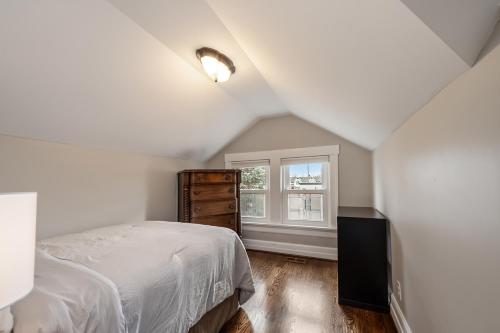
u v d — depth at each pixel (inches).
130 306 38.5
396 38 29.9
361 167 119.6
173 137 109.7
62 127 72.7
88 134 81.1
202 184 115.0
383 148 87.1
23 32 46.1
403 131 60.6
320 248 125.9
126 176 101.9
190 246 59.9
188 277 52.7
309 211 131.0
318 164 130.3
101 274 40.4
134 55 61.5
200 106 97.3
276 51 52.1
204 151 140.0
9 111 59.7
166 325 45.3
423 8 23.5
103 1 46.7
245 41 55.5
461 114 31.9
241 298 76.1
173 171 129.0
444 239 38.3
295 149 132.9
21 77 53.7
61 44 51.1
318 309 76.3
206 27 53.8
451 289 36.1
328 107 78.9
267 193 140.8
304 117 122.5
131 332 38.1
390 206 77.0
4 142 65.1
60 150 78.0
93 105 70.6
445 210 37.7
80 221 83.4
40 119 66.3
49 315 28.9
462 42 26.3
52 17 45.8
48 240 63.0
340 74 48.7
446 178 37.0
